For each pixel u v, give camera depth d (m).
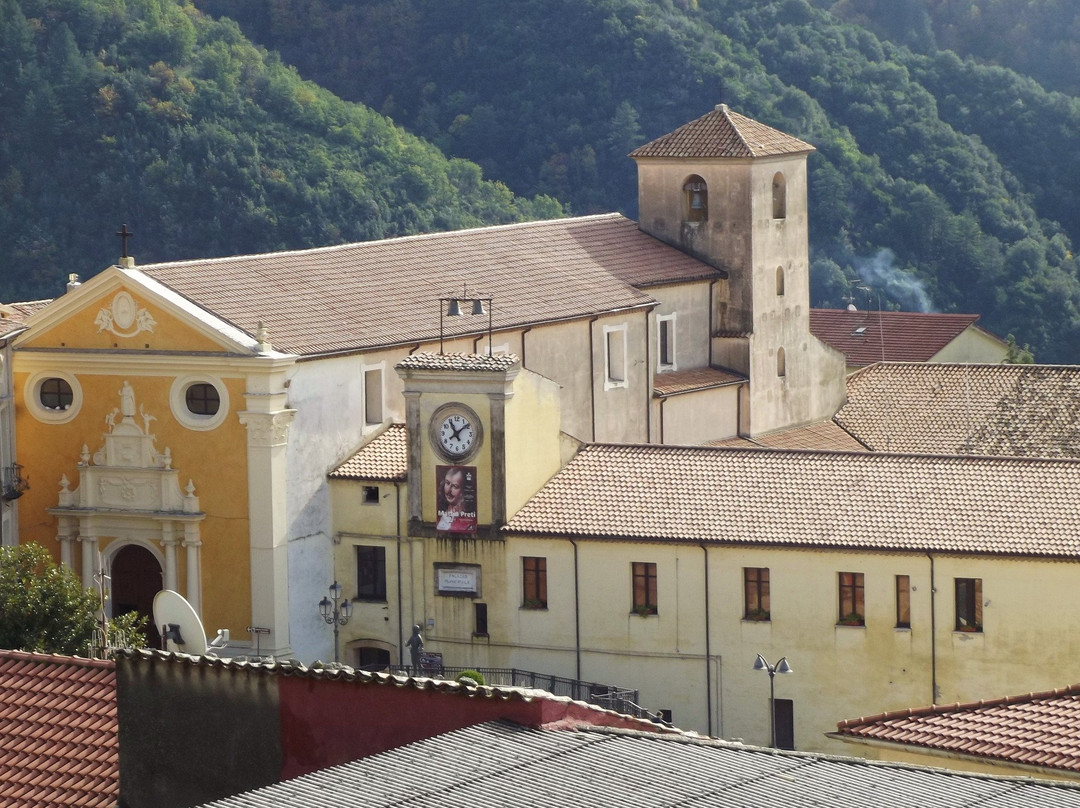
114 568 140.50
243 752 67.38
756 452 133.75
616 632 130.75
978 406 173.12
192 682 68.00
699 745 64.31
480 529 133.62
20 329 140.50
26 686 78.38
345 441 139.25
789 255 176.62
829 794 60.12
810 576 126.25
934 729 85.75
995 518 124.38
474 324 146.62
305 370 136.00
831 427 177.62
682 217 173.88
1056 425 169.38
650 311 162.25
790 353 176.50
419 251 154.88
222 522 136.12
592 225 171.75
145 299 136.88
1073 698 86.50
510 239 162.50
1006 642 122.38
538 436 135.12
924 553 123.31
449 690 65.75
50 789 72.69
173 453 137.12
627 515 131.00
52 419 140.25
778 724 127.62
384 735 66.31
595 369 157.12
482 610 134.50
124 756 68.94
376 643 137.62
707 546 127.88
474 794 59.78
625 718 67.56
